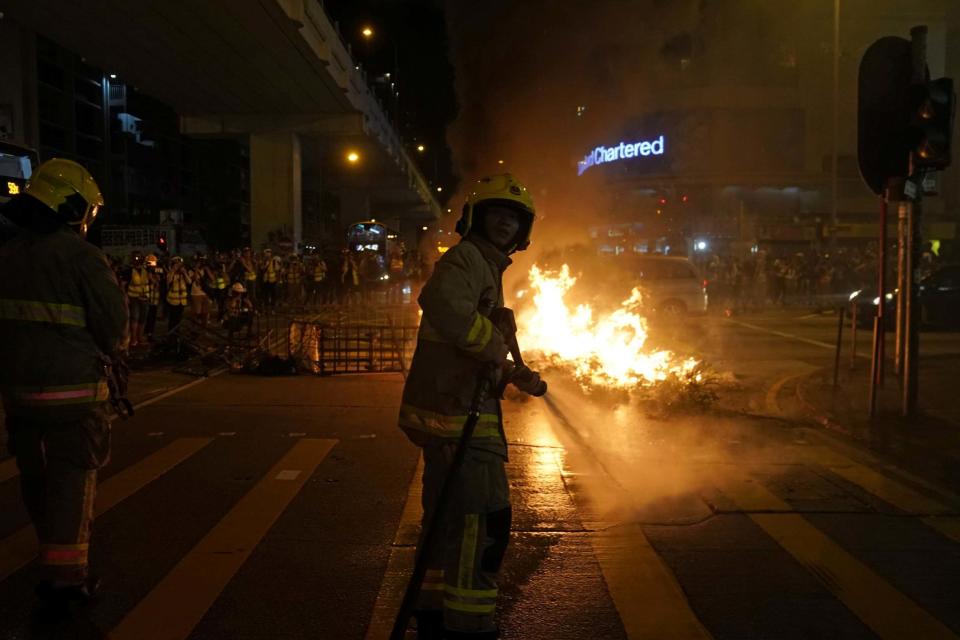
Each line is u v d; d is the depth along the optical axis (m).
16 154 16.97
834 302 31.19
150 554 4.70
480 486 3.06
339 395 10.34
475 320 2.96
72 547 3.78
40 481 3.84
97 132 70.62
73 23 24.48
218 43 26.75
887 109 8.23
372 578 4.38
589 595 4.23
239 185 83.19
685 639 3.75
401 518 5.39
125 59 28.80
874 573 4.58
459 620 3.02
